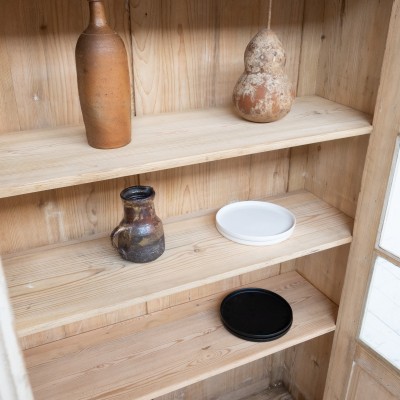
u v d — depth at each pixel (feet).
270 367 6.07
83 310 3.32
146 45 3.69
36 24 3.27
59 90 3.54
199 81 4.04
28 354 4.33
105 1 3.38
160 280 3.63
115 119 3.11
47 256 3.86
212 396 5.80
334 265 4.90
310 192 5.01
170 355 4.38
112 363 4.27
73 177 2.85
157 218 3.75
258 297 5.10
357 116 3.96
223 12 3.85
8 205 3.69
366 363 4.40
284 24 4.15
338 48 4.19
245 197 4.83
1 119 3.46
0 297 2.56
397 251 3.76
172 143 3.36
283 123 3.80
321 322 4.77
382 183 3.73
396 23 3.30
